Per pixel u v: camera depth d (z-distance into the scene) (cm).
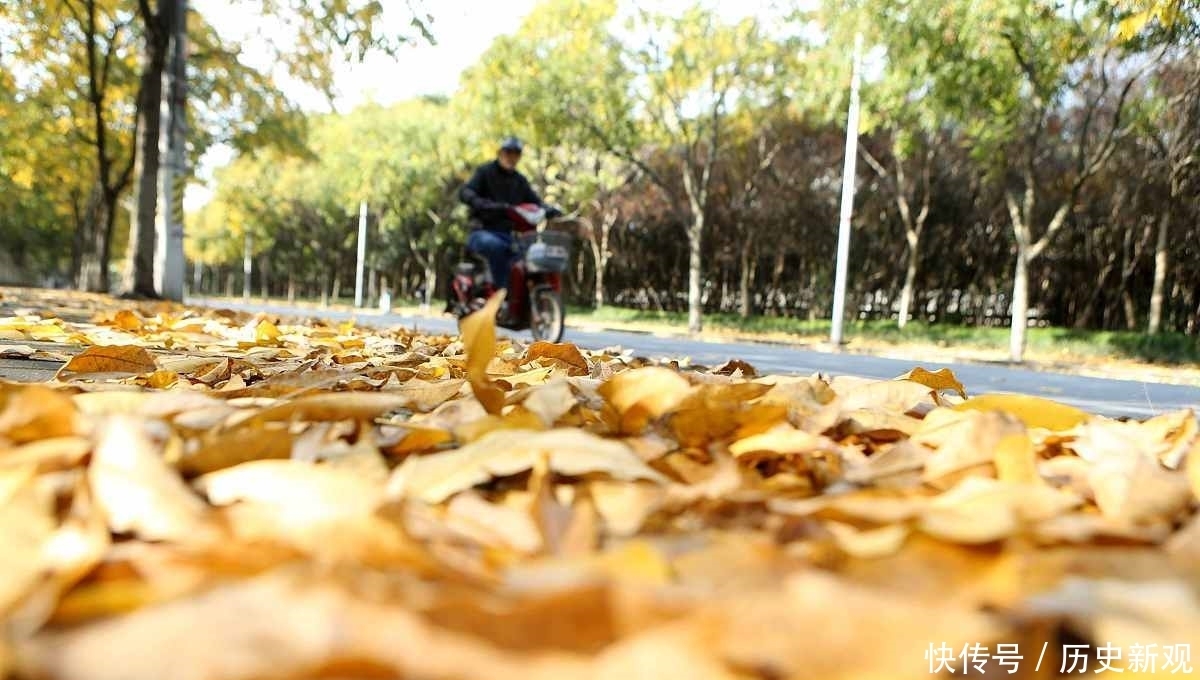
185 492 72
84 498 72
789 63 2252
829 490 103
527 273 875
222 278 9375
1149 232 2450
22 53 1830
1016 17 1357
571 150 3006
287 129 2044
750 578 60
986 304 3025
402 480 91
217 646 39
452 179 4072
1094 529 70
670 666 40
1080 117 2234
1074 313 2841
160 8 1522
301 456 101
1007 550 62
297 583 47
